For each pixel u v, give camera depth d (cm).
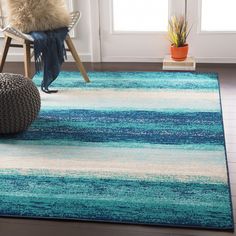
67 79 388
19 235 205
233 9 409
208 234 202
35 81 386
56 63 353
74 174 247
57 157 264
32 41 342
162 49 427
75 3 421
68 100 343
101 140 282
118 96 349
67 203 224
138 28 425
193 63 403
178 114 315
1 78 287
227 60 421
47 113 321
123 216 214
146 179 241
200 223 208
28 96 283
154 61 432
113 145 276
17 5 346
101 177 244
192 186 234
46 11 348
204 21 415
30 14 345
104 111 323
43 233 206
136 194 229
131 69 413
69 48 371
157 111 321
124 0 418
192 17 412
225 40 415
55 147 275
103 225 210
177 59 406
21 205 223
